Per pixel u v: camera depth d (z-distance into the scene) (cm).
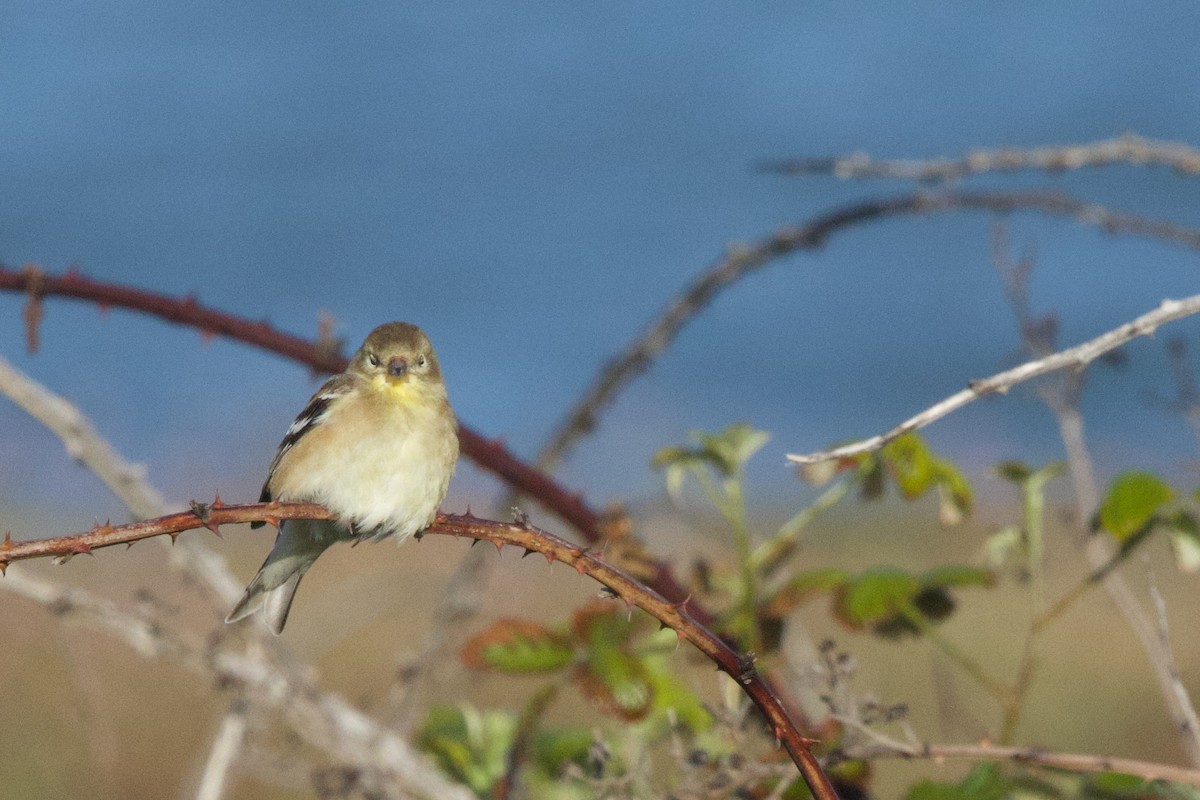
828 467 684
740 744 579
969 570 662
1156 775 526
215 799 662
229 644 790
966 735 825
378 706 1131
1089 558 741
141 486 674
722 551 727
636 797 603
